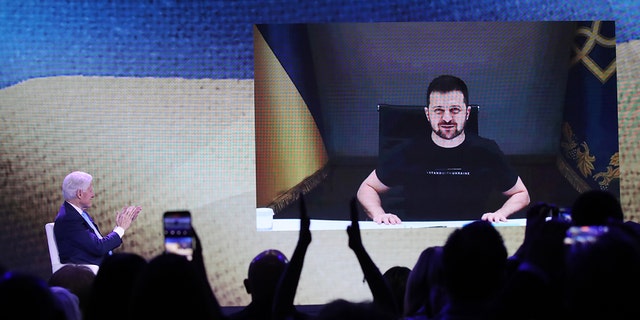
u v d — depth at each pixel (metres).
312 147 9.16
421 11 9.17
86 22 9.20
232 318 4.07
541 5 9.23
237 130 9.23
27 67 9.20
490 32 9.19
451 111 9.19
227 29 9.18
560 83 9.26
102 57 9.20
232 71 9.20
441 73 9.17
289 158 9.16
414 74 9.16
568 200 9.30
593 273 2.49
